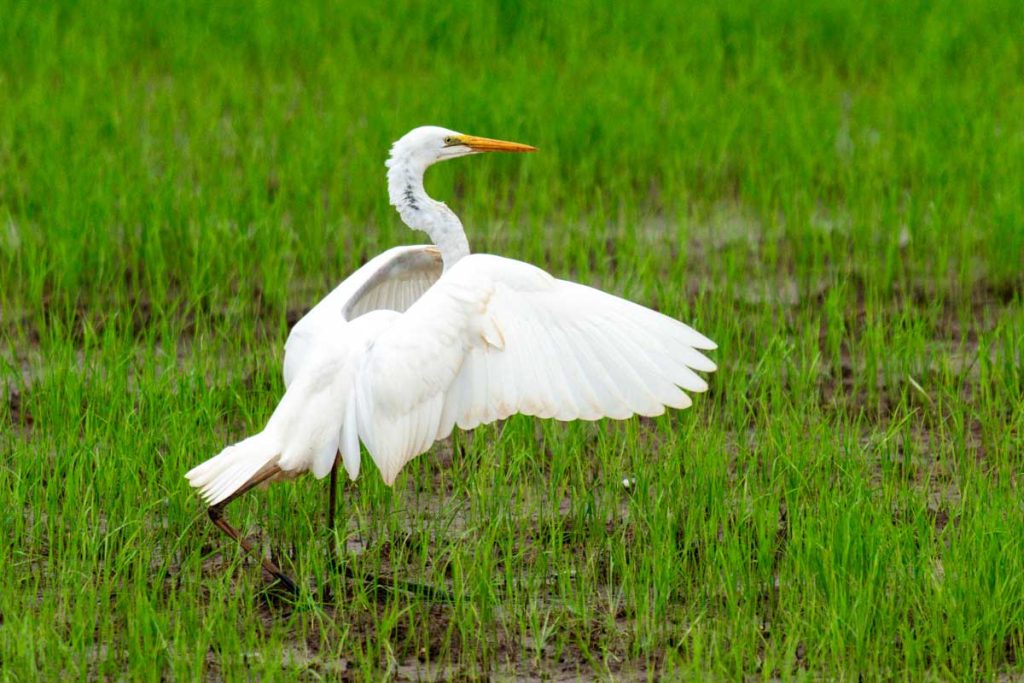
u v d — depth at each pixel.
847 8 27.94
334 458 8.49
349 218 17.83
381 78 23.77
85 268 15.62
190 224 16.75
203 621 8.36
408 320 8.26
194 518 9.60
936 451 11.65
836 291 14.56
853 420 12.50
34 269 14.93
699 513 9.91
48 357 13.16
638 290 15.32
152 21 27.62
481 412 8.04
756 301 15.50
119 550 9.40
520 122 20.03
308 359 8.66
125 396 11.77
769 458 10.93
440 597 9.09
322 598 8.98
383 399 8.20
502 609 8.97
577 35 26.61
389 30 26.36
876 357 13.13
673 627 8.77
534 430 11.55
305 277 15.98
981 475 10.37
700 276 16.31
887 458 11.01
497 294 8.11
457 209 18.50
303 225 16.91
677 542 9.78
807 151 19.39
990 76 23.55
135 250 15.79
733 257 15.30
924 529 9.30
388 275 10.03
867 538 8.98
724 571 8.95
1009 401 12.55
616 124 20.61
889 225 17.06
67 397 11.66
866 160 19.41
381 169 18.59
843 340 14.46
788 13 27.83
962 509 9.80
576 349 7.86
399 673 8.28
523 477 11.08
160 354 13.66
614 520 10.10
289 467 8.34
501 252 16.48
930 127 20.42
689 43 26.03
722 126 20.80
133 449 10.61
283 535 9.91
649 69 23.98
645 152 19.73
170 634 8.45
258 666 8.00
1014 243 16.03
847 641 8.32
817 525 9.44
